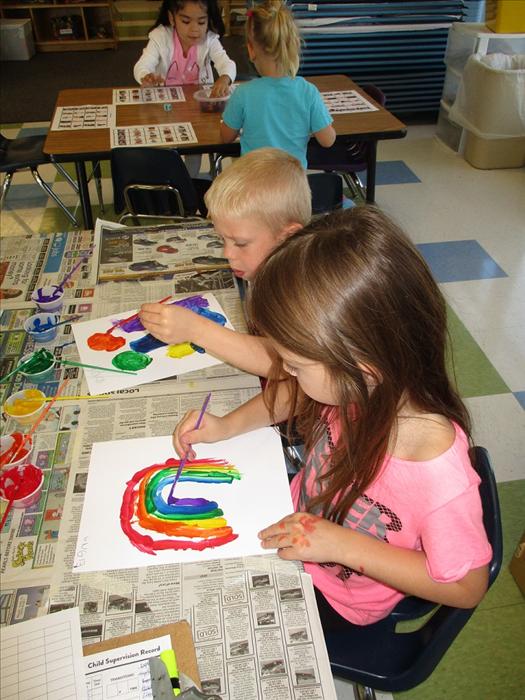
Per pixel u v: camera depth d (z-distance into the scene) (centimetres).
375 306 65
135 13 646
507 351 232
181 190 237
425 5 407
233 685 65
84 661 67
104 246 151
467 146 394
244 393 106
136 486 88
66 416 100
